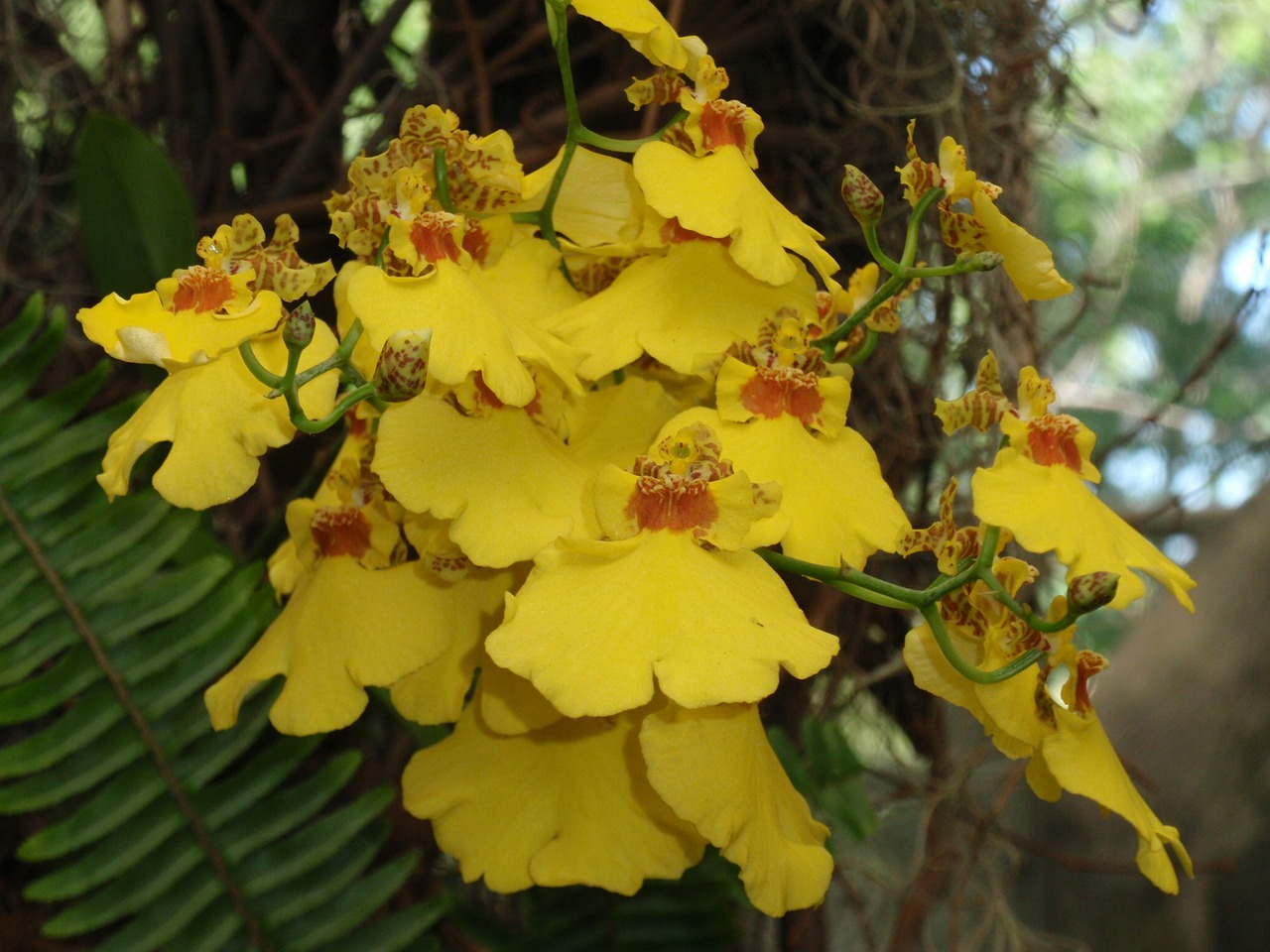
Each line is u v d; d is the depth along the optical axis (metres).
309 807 0.26
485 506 0.20
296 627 0.22
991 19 0.34
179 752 0.26
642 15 0.20
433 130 0.21
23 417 0.26
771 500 0.20
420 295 0.19
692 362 0.21
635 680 0.18
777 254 0.21
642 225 0.22
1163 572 0.20
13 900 0.32
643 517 0.19
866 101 0.34
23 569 0.26
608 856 0.22
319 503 0.23
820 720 0.32
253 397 0.20
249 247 0.20
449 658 0.22
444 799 0.22
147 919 0.25
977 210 0.20
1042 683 0.20
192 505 0.19
